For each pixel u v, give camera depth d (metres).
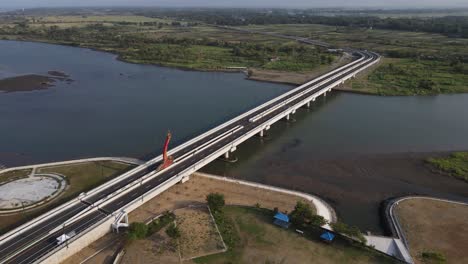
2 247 87.69
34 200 110.62
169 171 125.12
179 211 105.50
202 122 187.50
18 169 129.75
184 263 85.12
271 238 94.25
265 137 173.88
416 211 109.88
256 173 137.12
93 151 151.88
